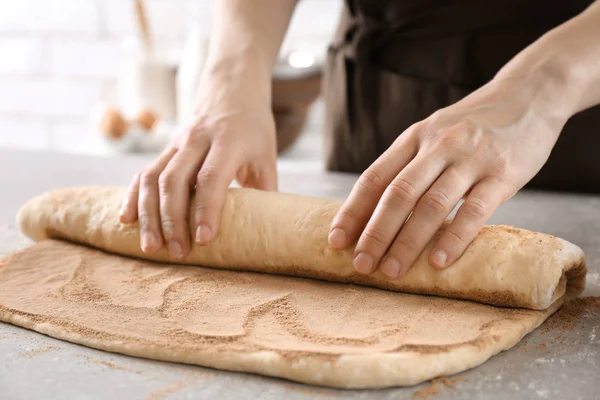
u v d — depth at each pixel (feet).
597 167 4.07
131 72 7.24
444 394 1.96
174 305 2.41
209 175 2.80
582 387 1.98
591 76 2.77
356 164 4.54
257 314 2.32
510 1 3.89
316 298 2.45
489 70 4.02
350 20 4.34
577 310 2.48
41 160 4.91
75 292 2.53
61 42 8.49
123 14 8.21
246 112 3.14
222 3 3.79
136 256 2.90
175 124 7.39
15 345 2.22
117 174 4.57
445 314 2.30
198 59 6.40
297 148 7.83
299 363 2.00
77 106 8.68
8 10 8.51
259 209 2.77
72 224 3.02
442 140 2.48
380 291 2.51
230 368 2.07
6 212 3.74
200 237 2.69
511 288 2.32
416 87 4.20
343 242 2.45
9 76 8.74
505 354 2.16
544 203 3.92
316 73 6.26
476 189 2.45
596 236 3.33
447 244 2.37
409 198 2.35
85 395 1.94
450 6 4.00
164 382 2.02
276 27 3.69
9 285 2.60
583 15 2.96
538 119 2.63
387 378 1.97
